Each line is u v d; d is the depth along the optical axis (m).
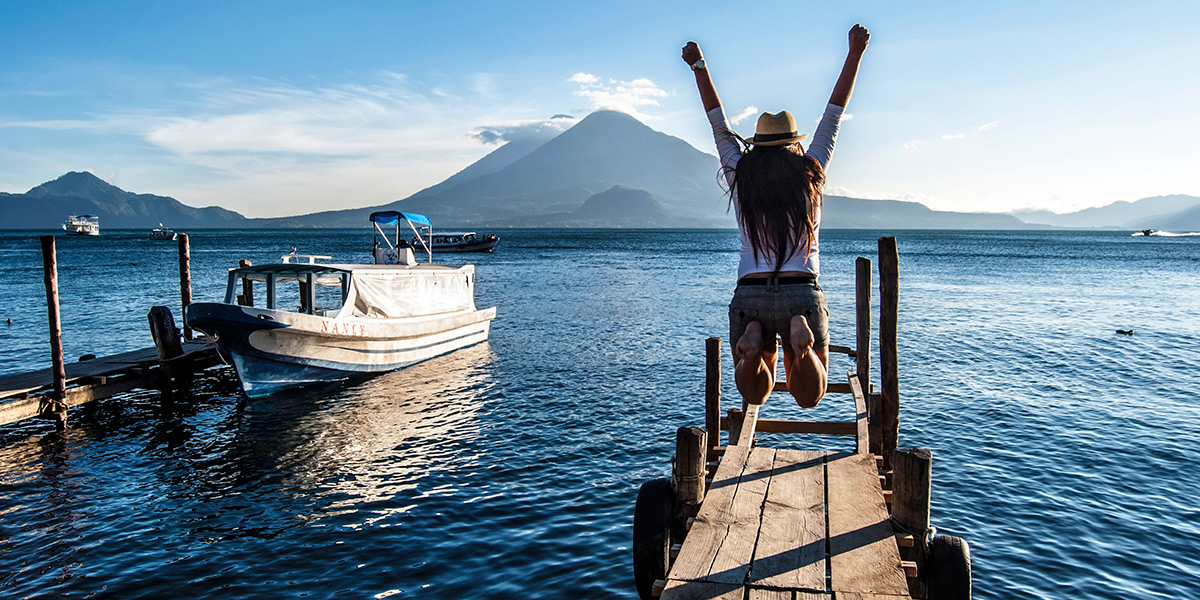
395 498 11.99
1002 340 26.31
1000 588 8.81
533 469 13.19
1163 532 10.21
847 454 5.96
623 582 9.08
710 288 48.94
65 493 12.48
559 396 18.55
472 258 95.56
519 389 19.39
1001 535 10.18
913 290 45.81
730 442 7.47
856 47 3.75
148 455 14.54
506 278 58.34
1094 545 9.86
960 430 15.00
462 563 9.66
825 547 4.25
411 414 17.14
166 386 19.58
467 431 15.65
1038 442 14.16
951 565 5.09
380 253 25.94
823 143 3.73
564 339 27.41
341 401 18.39
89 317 33.81
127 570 9.62
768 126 3.70
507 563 9.64
